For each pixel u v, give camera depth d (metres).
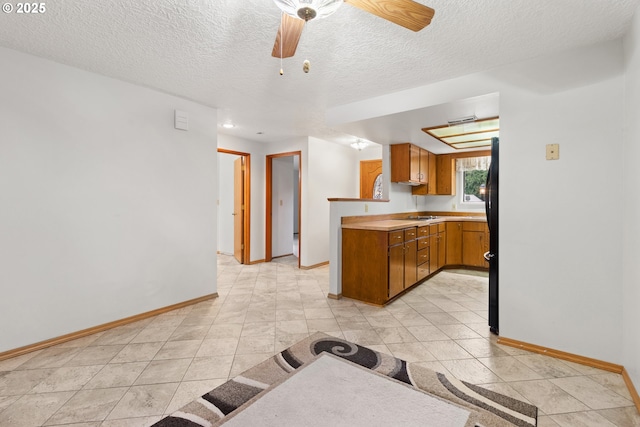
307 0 1.22
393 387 1.82
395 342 2.41
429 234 4.35
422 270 4.12
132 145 2.80
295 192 9.98
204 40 2.03
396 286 3.42
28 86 2.24
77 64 2.39
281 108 3.48
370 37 1.97
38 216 2.30
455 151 5.19
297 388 1.80
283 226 6.22
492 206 2.63
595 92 2.04
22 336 2.23
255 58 2.27
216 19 1.79
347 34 1.94
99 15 1.75
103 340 2.45
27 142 2.24
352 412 1.59
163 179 3.04
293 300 3.46
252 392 1.77
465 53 2.18
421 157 4.88
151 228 2.96
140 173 2.87
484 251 4.80
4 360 2.14
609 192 1.99
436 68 2.43
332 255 3.54
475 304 3.33
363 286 3.37
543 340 2.25
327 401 1.68
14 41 2.05
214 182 3.53
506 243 2.38
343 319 2.89
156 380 1.90
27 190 2.25
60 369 2.02
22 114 2.22
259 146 5.51
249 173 5.33
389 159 4.61
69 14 1.74
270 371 1.99
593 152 2.04
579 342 2.12
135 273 2.85
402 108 2.93
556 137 2.17
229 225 6.42
